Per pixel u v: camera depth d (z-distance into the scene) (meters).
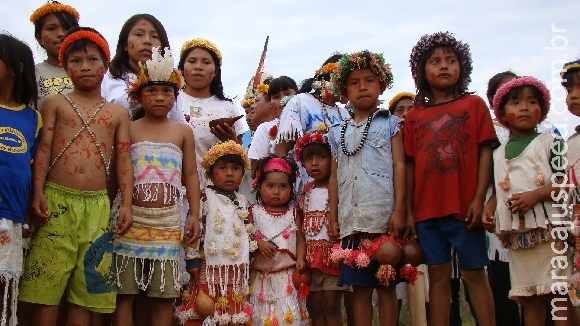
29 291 3.93
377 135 4.84
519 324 5.86
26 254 4.04
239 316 4.84
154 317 4.41
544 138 4.43
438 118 4.63
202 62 5.64
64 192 4.06
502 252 5.74
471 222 4.38
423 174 4.57
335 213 4.97
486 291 4.44
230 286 4.92
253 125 7.61
